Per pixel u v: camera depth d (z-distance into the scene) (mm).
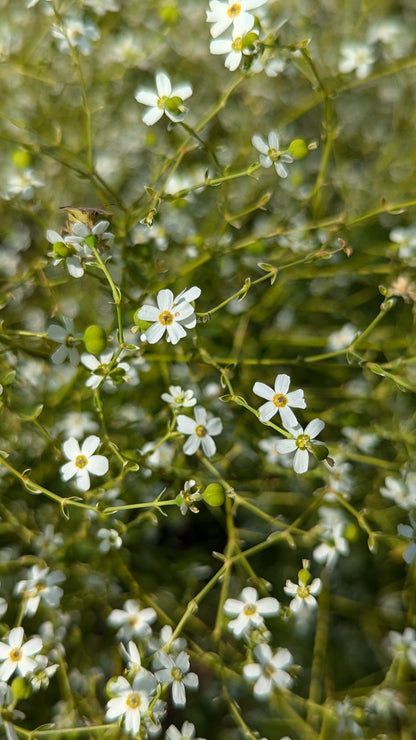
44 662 298
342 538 310
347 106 361
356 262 350
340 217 320
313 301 352
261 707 334
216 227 345
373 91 363
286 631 340
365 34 361
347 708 312
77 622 328
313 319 354
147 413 334
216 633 307
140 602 328
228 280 343
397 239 333
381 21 360
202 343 332
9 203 332
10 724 289
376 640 345
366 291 353
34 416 307
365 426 340
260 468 338
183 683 291
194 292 289
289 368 347
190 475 325
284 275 340
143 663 291
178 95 303
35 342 328
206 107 352
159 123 348
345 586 349
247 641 301
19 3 346
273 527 345
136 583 328
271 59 309
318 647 326
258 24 303
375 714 320
